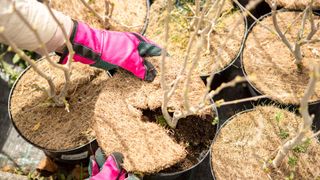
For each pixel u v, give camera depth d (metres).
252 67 1.04
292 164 0.92
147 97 0.93
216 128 0.97
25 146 1.19
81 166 1.14
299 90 1.01
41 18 0.83
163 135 0.91
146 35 1.11
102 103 0.93
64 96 0.96
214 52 1.06
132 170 0.88
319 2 1.09
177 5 1.12
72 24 0.89
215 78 1.15
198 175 1.14
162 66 0.74
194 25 1.03
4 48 1.28
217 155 0.95
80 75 1.03
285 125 0.97
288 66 1.04
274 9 0.84
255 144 0.95
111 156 0.90
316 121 1.15
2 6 0.76
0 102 1.23
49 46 0.89
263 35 1.08
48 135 0.99
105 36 0.94
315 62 1.03
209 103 0.95
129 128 0.91
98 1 1.13
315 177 0.91
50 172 1.15
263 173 0.92
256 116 0.99
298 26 1.08
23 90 1.03
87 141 0.99
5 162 1.17
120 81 0.95
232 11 1.11
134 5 1.14
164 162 0.89
